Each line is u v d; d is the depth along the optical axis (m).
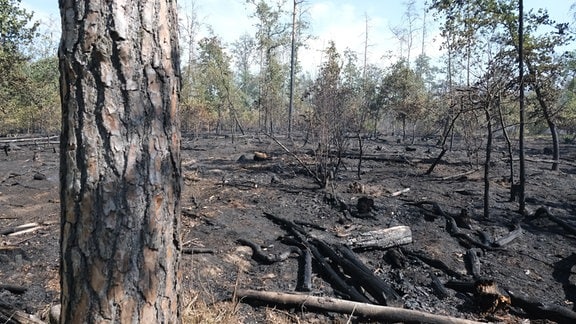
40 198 6.75
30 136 17.36
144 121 1.44
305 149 13.41
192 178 8.23
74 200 1.40
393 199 6.82
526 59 8.53
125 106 1.40
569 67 10.03
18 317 2.55
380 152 13.21
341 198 6.65
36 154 12.09
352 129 9.47
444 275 4.12
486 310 3.43
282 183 8.00
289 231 5.13
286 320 3.13
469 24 8.37
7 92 10.71
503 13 8.16
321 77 9.11
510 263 4.52
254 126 27.44
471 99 6.75
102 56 1.36
